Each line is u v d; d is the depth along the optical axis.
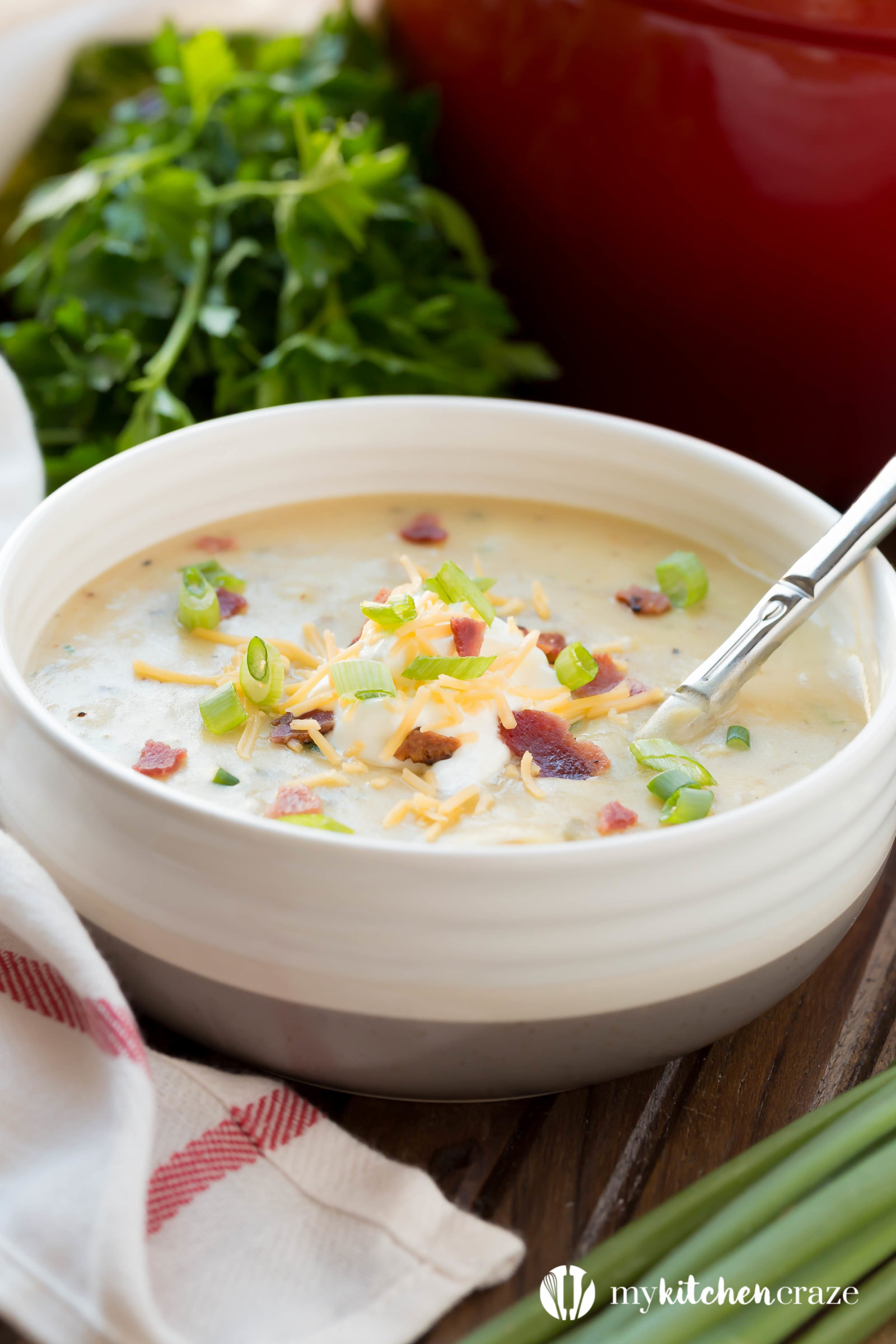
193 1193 0.40
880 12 0.52
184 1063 0.41
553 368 0.60
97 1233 0.38
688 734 0.45
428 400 0.52
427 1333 0.39
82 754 0.40
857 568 0.47
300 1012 0.40
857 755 0.41
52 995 0.41
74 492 0.47
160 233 0.58
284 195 0.58
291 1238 0.40
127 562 0.50
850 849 0.42
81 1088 0.41
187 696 0.46
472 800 0.43
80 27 0.65
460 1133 0.42
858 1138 0.40
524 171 0.60
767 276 0.56
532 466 0.52
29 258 0.62
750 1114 0.43
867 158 0.54
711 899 0.40
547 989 0.40
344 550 0.51
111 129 0.65
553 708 0.45
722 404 0.59
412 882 0.39
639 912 0.39
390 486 0.53
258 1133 0.41
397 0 0.62
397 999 0.40
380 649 0.45
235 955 0.40
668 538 0.52
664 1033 0.41
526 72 0.58
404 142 0.62
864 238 0.55
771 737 0.45
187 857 0.40
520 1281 0.40
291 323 0.58
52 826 0.41
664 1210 0.40
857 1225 0.39
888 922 0.47
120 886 0.40
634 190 0.57
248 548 0.51
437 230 0.62
